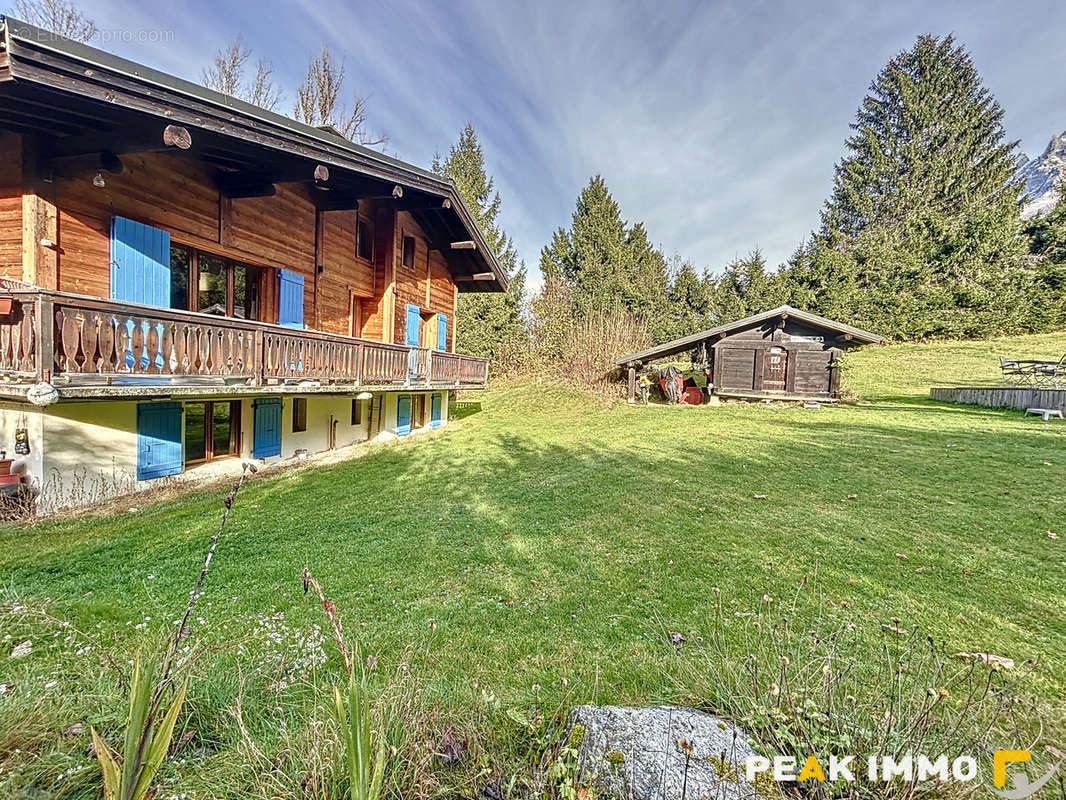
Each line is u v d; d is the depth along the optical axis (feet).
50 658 9.53
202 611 12.04
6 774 5.56
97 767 5.80
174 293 24.98
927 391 54.54
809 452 27.71
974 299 76.79
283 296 29.71
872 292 82.28
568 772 6.01
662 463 26.96
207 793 5.74
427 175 32.53
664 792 5.51
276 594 13.15
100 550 16.28
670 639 10.37
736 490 21.21
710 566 13.97
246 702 7.76
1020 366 49.49
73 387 15.89
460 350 82.48
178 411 25.55
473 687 8.51
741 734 6.52
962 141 95.55
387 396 42.01
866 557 14.01
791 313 50.29
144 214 22.80
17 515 19.42
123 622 11.47
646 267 100.32
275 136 21.33
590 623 11.34
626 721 6.85
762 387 53.47
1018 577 12.46
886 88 101.86
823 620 10.77
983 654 9.04
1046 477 20.61
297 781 5.66
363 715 4.99
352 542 17.06
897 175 98.32
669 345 54.24
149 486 24.12
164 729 4.28
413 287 43.78
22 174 19.24
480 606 12.37
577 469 26.73
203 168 25.38
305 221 32.27
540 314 78.18
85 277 20.79
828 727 6.30
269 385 23.31
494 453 32.96
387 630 11.23
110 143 18.94
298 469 29.68
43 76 14.37
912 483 20.76
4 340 16.25
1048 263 76.59
